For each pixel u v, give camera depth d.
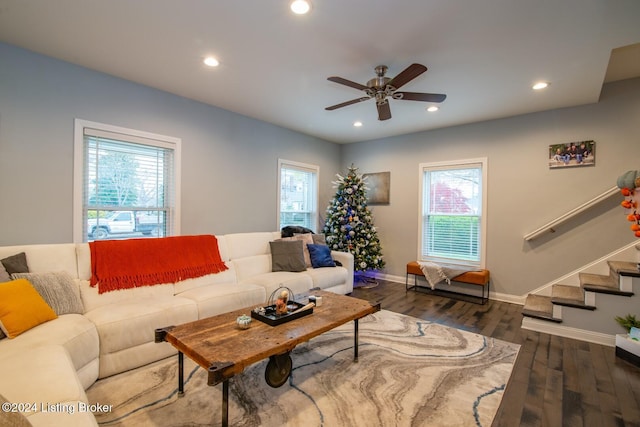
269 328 2.00
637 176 2.71
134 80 3.20
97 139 3.06
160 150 3.54
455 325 3.30
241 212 4.32
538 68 2.82
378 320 3.43
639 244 3.12
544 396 2.03
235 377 2.21
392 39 2.38
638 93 3.44
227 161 4.13
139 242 2.91
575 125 3.77
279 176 4.88
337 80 2.58
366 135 5.40
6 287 1.82
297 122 4.64
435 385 2.13
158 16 2.13
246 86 3.34
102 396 1.92
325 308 2.44
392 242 5.41
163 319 2.37
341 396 1.99
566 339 2.96
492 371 2.33
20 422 0.76
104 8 2.04
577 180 3.76
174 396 1.95
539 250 4.02
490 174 4.38
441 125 4.70
